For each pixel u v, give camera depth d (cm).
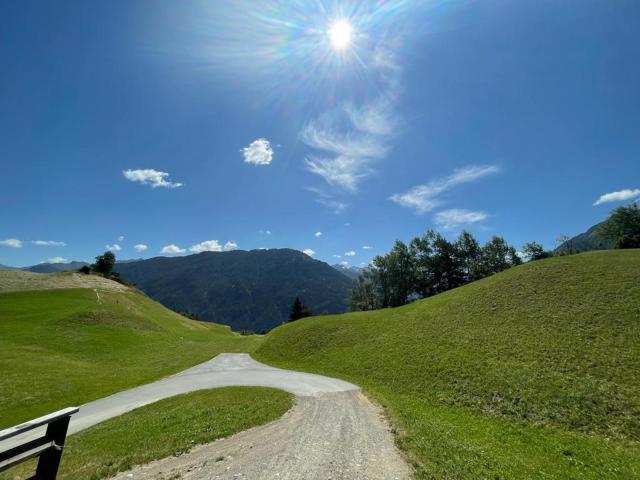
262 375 3941
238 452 1173
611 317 3203
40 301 7669
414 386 3069
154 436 1472
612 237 9781
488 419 2269
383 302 11619
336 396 2498
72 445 1545
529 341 3225
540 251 11500
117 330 6856
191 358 5659
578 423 2056
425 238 11381
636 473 1434
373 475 970
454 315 4528
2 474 1222
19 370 3925
